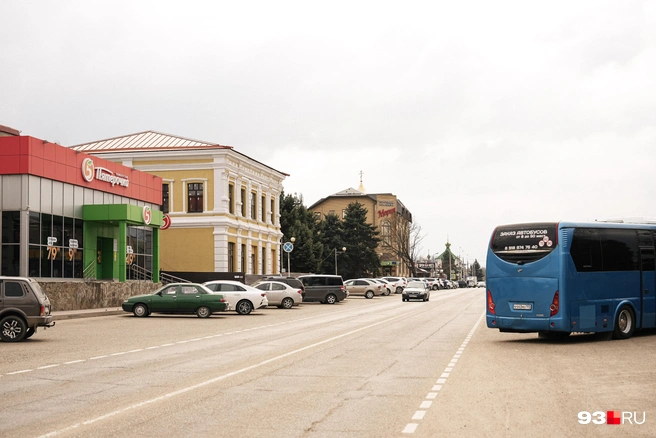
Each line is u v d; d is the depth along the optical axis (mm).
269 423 9203
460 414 9766
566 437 8359
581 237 20766
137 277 51062
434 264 175500
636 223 23219
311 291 54531
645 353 17859
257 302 39219
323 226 101562
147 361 16375
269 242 72938
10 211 37531
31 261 37844
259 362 16094
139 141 64500
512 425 9016
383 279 83625
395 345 20344
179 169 61031
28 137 37531
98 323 30828
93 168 44125
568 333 22953
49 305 22531
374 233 107000
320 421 9320
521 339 22281
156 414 9812
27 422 9258
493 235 21406
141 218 45781
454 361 16219
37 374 14086
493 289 21078
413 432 8609
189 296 35250
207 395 11438
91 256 44188
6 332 21641
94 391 11859
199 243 60625
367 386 12398
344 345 20391
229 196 62656
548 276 20219
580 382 12820
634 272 22172
